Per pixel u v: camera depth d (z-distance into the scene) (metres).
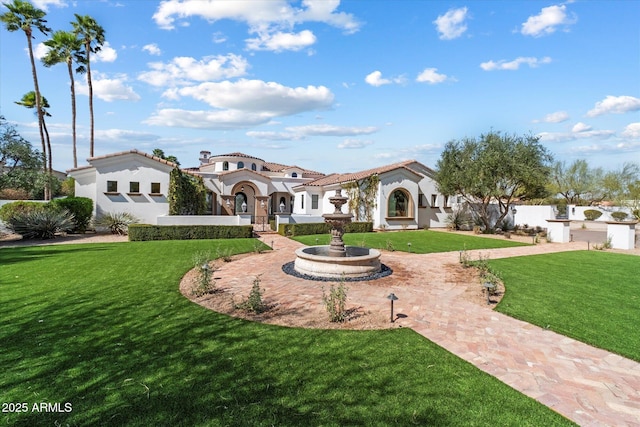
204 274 8.74
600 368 4.92
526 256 15.24
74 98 31.80
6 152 25.80
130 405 3.71
